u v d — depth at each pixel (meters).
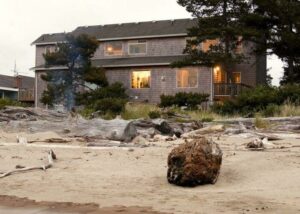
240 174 8.98
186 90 33.81
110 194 7.44
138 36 35.94
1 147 12.68
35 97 37.66
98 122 15.38
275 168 9.23
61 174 9.14
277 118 17.67
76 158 10.92
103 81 32.75
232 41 30.91
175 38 35.25
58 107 33.19
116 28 38.72
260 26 31.42
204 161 8.27
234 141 13.48
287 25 30.98
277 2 29.91
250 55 33.38
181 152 8.36
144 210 6.36
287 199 7.01
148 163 10.24
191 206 6.61
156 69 34.59
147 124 16.25
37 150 12.17
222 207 6.54
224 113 22.19
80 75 32.72
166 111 21.47
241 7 30.50
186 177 8.16
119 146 13.02
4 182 8.42
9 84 46.62
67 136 15.16
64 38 35.06
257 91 22.55
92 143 13.65
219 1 29.80
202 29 29.81
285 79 33.84
